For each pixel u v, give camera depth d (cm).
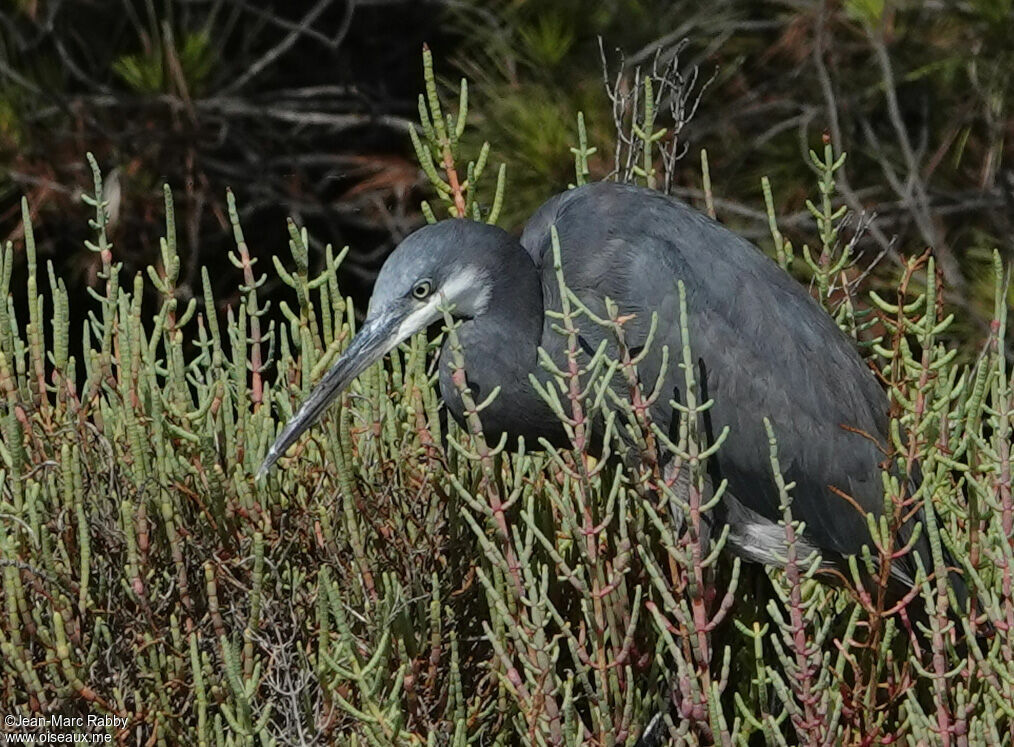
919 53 1330
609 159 1243
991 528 686
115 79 1516
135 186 1418
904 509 757
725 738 640
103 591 702
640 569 750
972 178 1362
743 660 750
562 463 650
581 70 1329
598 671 664
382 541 736
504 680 652
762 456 793
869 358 894
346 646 652
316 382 758
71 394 736
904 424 747
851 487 798
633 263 782
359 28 1659
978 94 1338
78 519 675
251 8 1516
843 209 820
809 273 1235
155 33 1427
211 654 712
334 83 1664
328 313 788
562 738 662
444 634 725
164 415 721
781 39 1370
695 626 642
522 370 783
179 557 697
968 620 655
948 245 1357
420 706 701
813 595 750
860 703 680
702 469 643
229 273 1546
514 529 644
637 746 725
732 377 785
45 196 1389
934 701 693
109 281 761
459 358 641
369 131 1620
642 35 1380
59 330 740
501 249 780
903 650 754
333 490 740
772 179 1366
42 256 1443
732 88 1411
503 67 1336
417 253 771
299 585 717
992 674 634
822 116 1395
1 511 680
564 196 830
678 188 1199
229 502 720
